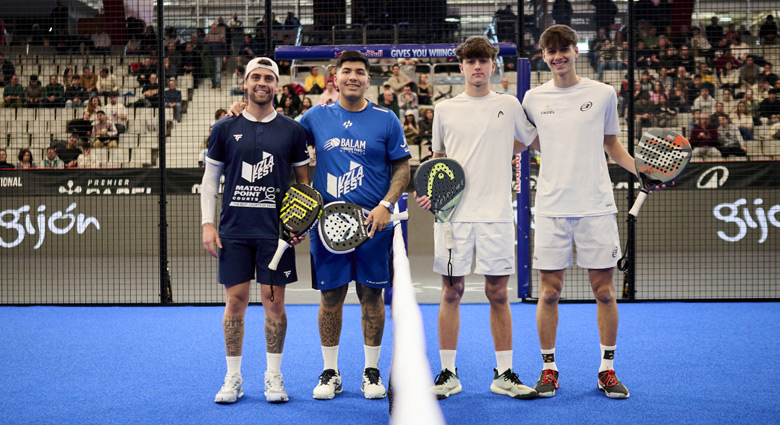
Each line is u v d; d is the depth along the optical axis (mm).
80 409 3059
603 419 2908
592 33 9484
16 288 6926
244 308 3260
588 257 3342
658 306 5676
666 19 9352
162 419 2928
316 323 5043
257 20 10492
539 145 3594
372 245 3293
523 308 5582
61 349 4230
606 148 3600
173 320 5203
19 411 3023
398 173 3404
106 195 8984
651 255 8789
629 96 5934
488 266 3330
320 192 3365
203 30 10297
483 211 3350
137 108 9914
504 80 9359
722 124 9219
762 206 8938
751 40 10102
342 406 3121
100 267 8406
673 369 3695
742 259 8523
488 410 3055
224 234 3227
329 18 9398
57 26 10328
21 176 8789
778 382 3428
